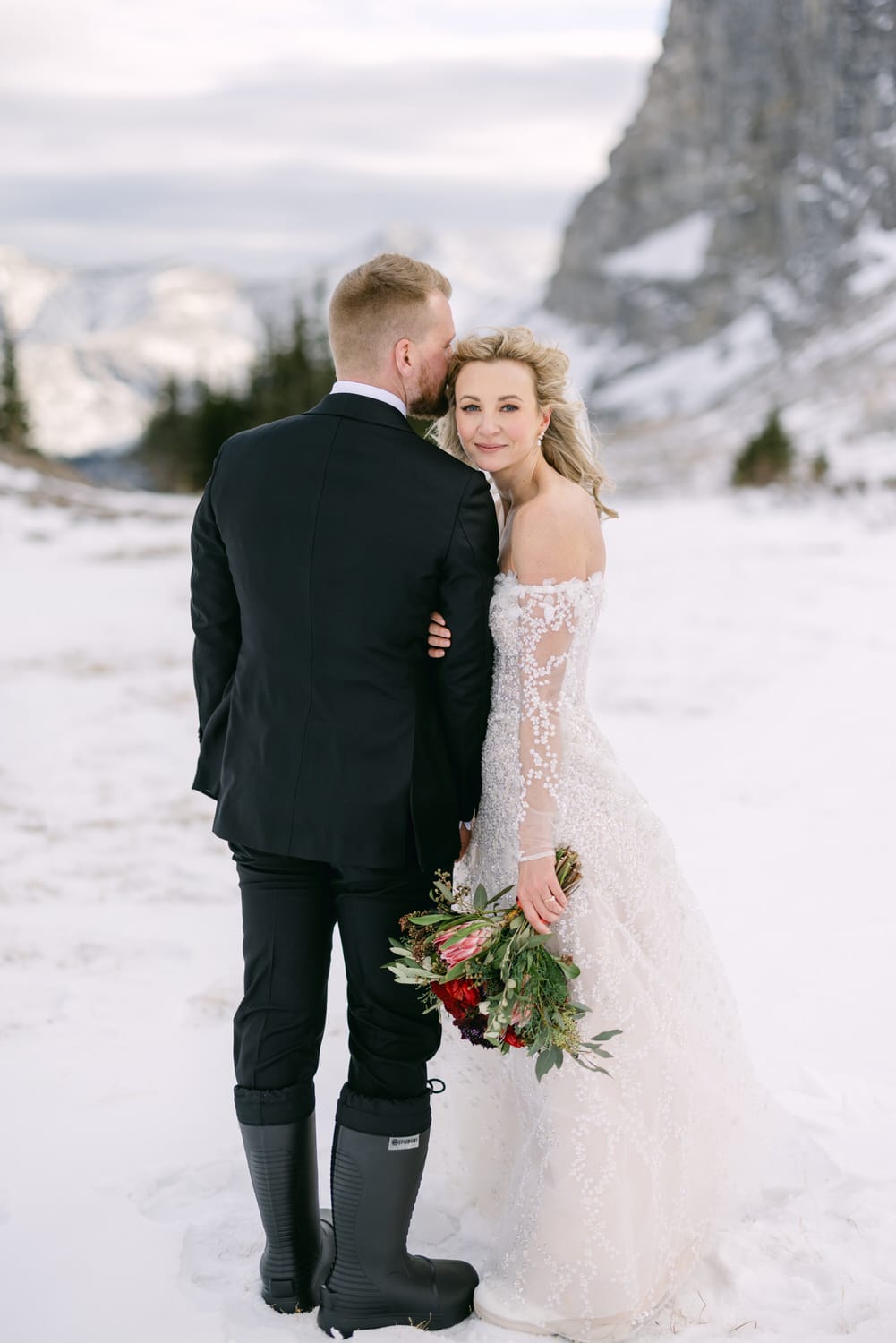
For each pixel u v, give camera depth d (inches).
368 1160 102.4
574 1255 103.7
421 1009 104.9
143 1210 119.7
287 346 1962.4
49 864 231.3
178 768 306.5
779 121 5098.4
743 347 4687.5
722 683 402.6
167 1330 101.0
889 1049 153.0
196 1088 143.9
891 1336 100.7
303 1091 104.7
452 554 97.7
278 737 100.8
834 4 4753.9
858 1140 130.3
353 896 103.3
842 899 208.7
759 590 643.5
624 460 2397.9
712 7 5526.6
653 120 5935.0
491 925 100.7
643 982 107.8
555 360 105.0
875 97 4638.3
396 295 99.4
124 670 440.8
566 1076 104.7
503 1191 121.7
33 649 484.4
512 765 105.3
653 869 111.1
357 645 98.7
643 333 5290.4
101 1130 134.0
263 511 100.3
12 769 303.4
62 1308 103.1
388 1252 103.6
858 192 4623.5
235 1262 112.3
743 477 1662.2
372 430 99.4
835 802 267.7
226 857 238.1
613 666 435.5
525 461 107.3
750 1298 107.0
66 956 184.4
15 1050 152.7
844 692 384.5
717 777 289.9
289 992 104.1
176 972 178.7
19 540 914.1
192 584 109.7
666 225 5841.5
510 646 104.1
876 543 903.7
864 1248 112.2
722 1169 114.7
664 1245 107.3
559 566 101.7
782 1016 163.0
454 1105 122.2
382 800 99.3
